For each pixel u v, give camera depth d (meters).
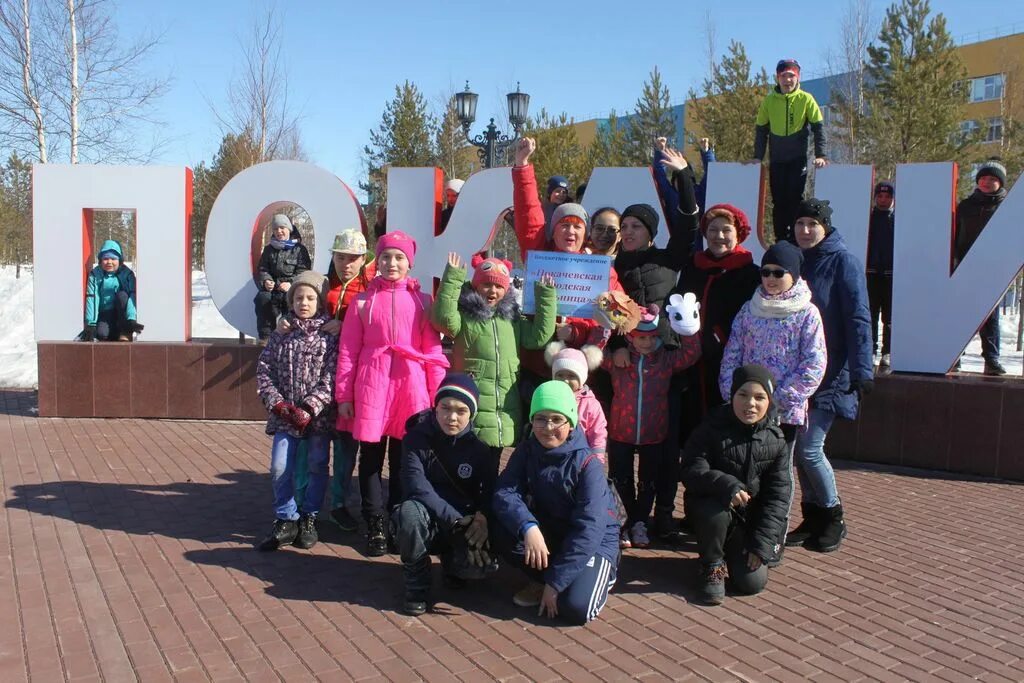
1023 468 5.99
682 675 3.02
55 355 7.50
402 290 4.28
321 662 3.05
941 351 6.48
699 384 4.61
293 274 7.56
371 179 24.00
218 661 3.04
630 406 4.34
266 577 3.89
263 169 7.47
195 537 4.41
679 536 4.58
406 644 3.22
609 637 3.33
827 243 4.44
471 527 3.57
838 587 3.92
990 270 6.28
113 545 4.26
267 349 4.33
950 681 3.01
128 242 24.42
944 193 6.40
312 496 4.32
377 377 4.16
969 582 4.00
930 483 5.94
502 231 17.34
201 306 17.81
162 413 7.53
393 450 4.41
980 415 6.13
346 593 3.73
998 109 32.81
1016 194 6.18
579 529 3.46
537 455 3.62
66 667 2.97
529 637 3.32
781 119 7.32
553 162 16.59
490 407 4.02
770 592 3.85
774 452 3.79
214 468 5.84
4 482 5.39
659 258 4.59
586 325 4.34
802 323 4.05
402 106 22.92
